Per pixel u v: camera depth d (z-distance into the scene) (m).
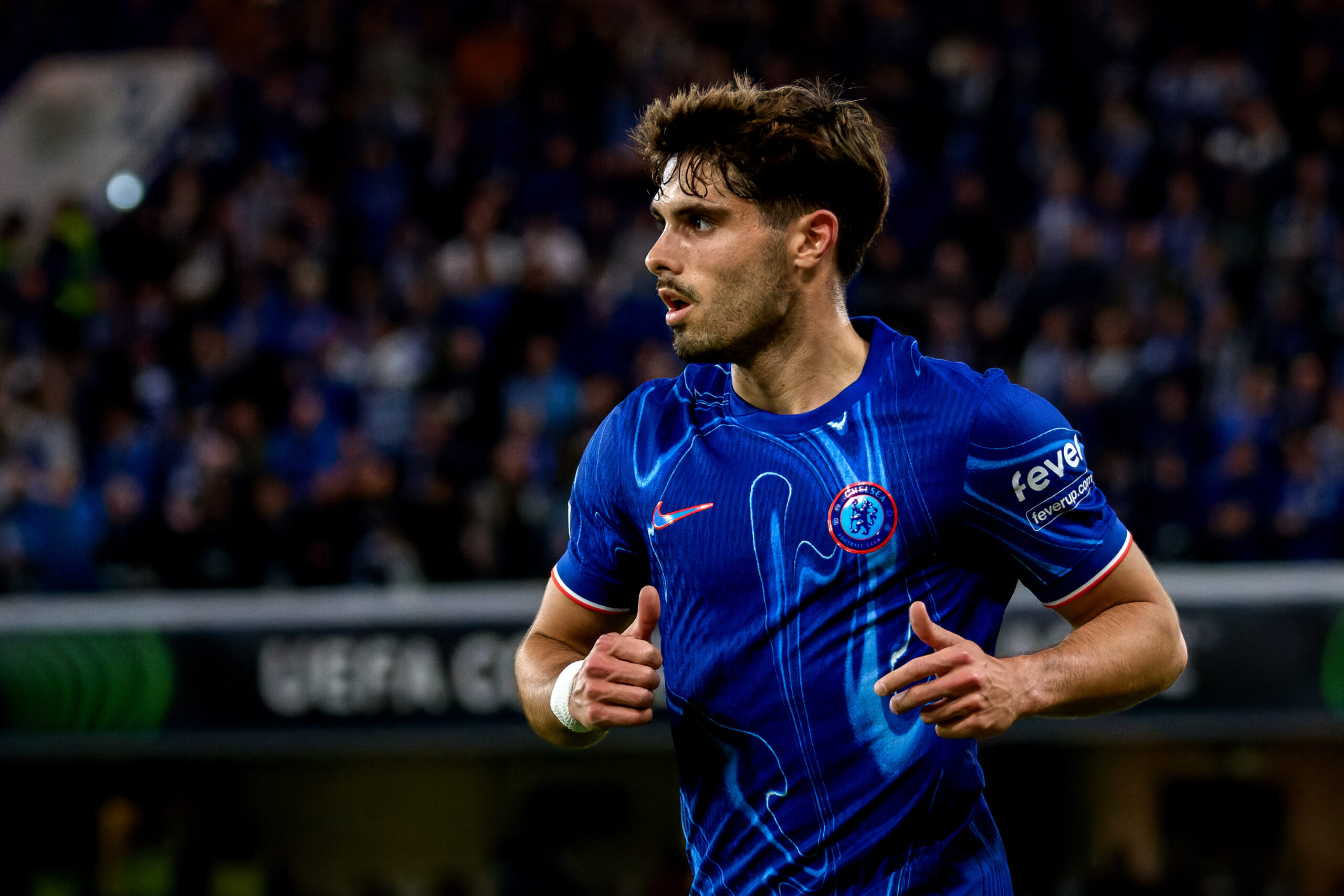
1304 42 38.38
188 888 31.67
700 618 7.30
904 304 32.16
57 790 31.98
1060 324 30.44
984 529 7.16
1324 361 31.23
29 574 27.50
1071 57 39.12
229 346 34.50
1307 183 34.03
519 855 31.52
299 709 23.34
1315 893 30.17
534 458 28.55
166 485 31.16
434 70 43.91
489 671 23.19
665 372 31.12
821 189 7.29
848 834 7.08
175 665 23.55
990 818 7.45
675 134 7.38
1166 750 30.86
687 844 7.71
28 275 36.72
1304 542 27.02
